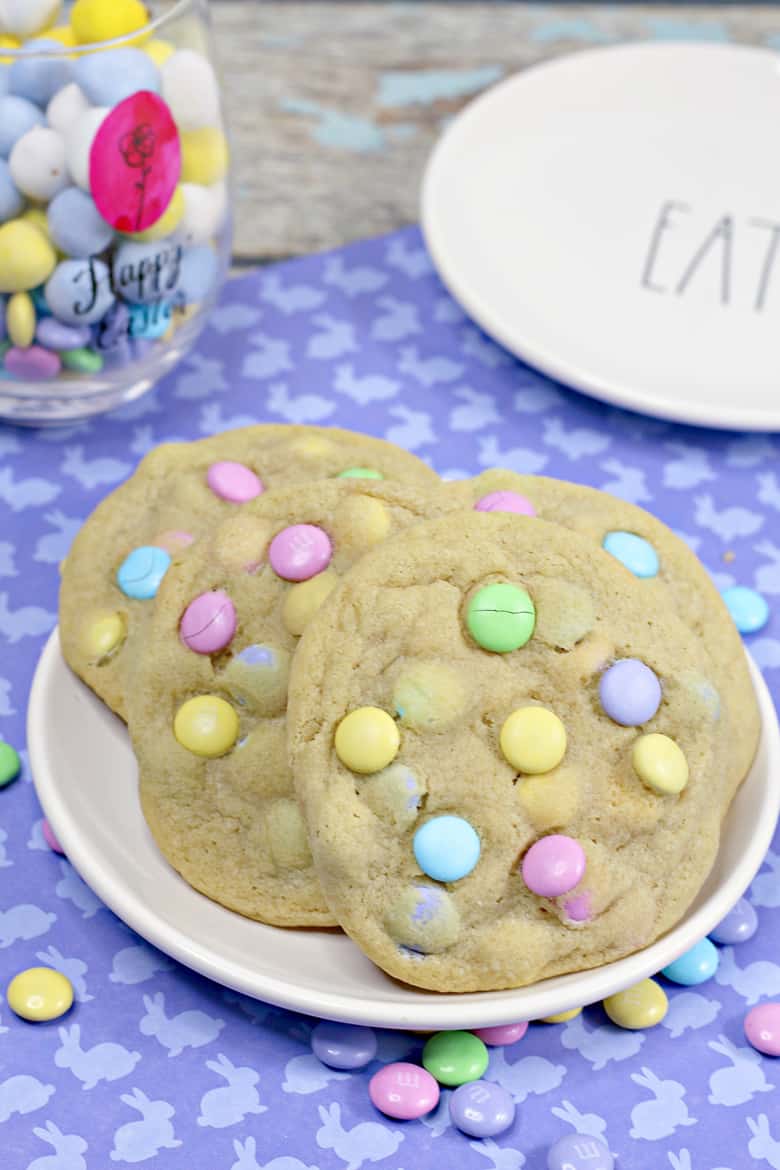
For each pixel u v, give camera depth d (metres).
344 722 0.50
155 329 0.63
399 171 0.78
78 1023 0.51
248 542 0.53
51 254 0.59
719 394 0.66
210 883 0.51
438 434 0.67
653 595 0.52
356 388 0.68
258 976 0.48
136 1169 0.49
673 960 0.49
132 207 0.59
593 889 0.49
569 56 0.77
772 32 0.88
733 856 0.51
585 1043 0.51
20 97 0.58
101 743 0.54
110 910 0.53
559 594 0.51
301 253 0.74
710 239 0.72
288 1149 0.49
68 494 0.65
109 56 0.58
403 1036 0.51
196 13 0.61
